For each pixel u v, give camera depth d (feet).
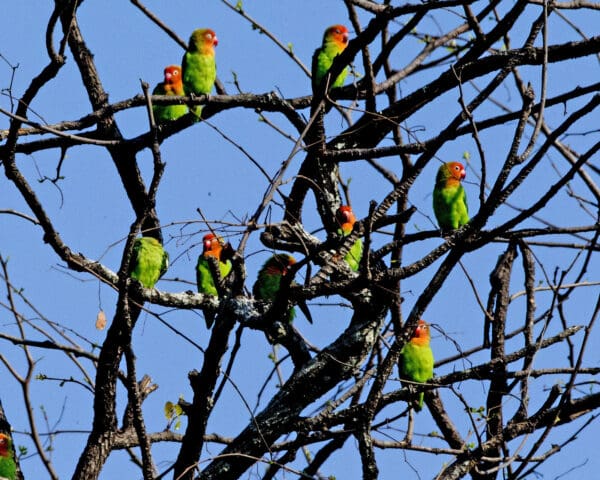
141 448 34.47
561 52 42.22
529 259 41.88
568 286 38.27
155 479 34.42
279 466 33.40
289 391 36.81
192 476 36.55
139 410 34.47
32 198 37.06
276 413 36.65
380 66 45.06
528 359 38.78
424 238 37.60
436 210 51.75
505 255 42.39
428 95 43.24
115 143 38.86
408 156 52.49
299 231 39.83
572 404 36.04
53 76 37.04
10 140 36.88
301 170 40.34
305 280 35.70
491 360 37.50
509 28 42.04
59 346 38.42
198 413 36.17
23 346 35.42
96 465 39.88
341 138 43.21
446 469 35.01
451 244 35.29
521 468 31.01
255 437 36.40
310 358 37.65
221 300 36.91
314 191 40.52
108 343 38.96
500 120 38.34
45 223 37.37
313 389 36.83
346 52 40.63
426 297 33.32
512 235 38.14
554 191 33.04
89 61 47.98
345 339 37.19
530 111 36.37
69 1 36.68
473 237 34.17
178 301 41.70
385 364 33.19
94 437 40.47
